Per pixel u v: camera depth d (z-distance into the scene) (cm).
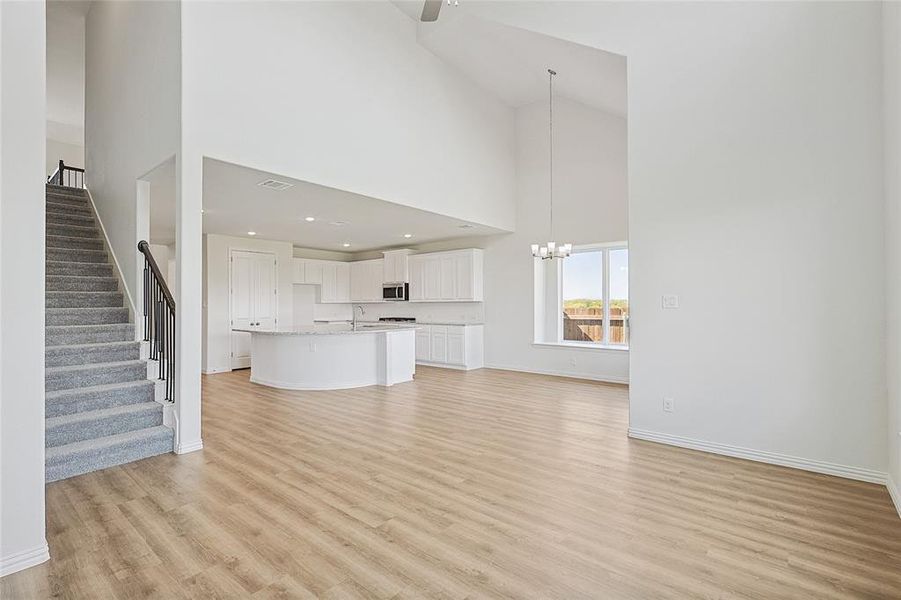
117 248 509
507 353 823
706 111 375
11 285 214
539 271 790
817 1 330
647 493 295
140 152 449
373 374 678
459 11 547
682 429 389
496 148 763
